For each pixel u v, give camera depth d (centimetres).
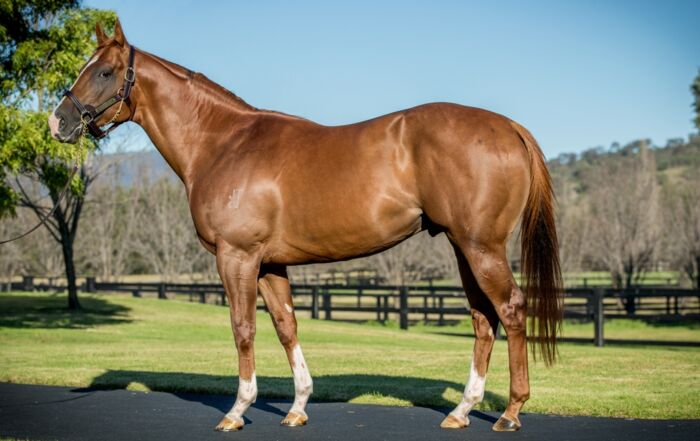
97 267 4309
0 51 1463
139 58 606
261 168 550
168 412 622
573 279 3453
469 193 494
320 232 534
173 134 602
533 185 514
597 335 1500
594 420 555
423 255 3119
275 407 644
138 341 1427
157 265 4041
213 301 3528
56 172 1544
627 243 3325
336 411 615
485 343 536
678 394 686
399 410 618
